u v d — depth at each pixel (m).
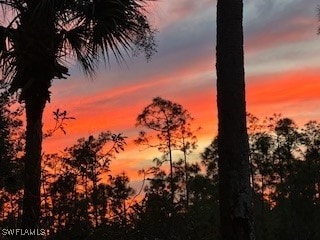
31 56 7.46
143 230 6.24
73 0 7.83
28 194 6.73
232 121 5.59
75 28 8.34
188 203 6.64
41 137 7.30
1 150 7.61
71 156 6.58
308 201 41.00
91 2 8.09
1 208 7.18
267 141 43.19
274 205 44.12
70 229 6.18
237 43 5.77
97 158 6.51
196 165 35.06
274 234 40.72
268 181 43.50
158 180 6.63
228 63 5.73
